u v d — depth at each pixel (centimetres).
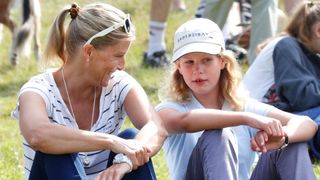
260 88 913
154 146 619
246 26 1419
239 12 1453
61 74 632
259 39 1248
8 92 1328
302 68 878
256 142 641
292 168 631
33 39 1638
